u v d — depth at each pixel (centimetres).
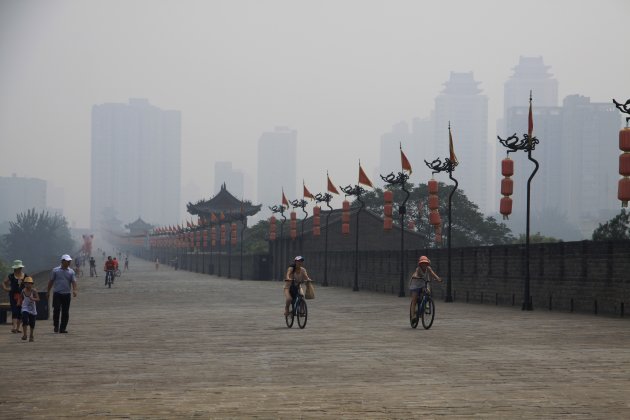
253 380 1795
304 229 12800
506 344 2514
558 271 4388
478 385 1688
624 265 3766
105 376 1877
